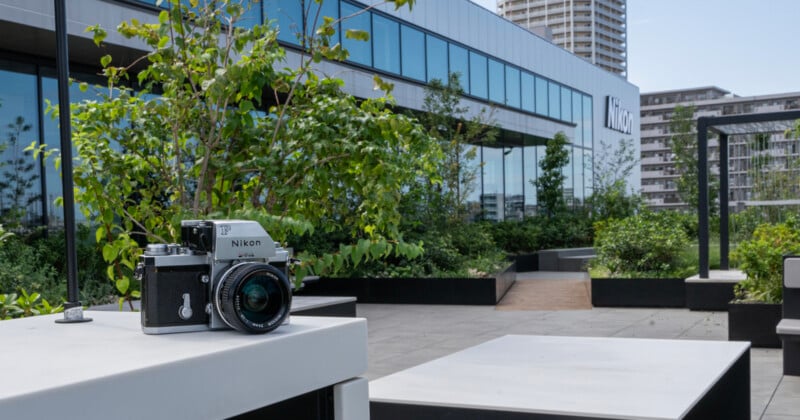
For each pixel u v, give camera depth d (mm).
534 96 23625
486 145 21766
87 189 4043
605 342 3986
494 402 2582
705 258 10570
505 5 131875
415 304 12391
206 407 1221
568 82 26297
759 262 7891
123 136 4250
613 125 30531
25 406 958
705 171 10539
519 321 10055
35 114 9484
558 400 2580
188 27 4109
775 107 108750
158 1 4055
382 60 15805
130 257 4012
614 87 30875
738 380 3582
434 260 13703
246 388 1295
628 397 2604
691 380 2900
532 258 20688
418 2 17250
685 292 10984
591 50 125125
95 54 9727
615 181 26750
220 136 4164
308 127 3996
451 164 15391
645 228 13180
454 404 2596
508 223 21500
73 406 1019
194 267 1473
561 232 22812
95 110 4152
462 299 12203
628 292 11289
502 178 22812
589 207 26562
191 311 1457
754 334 7520
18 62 9344
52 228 9484
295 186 4238
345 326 1528
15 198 9117
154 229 4480
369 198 4152
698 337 8227
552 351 3684
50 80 9719
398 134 4145
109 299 8734
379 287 12648
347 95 4367
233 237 1461
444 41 18469
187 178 4508
